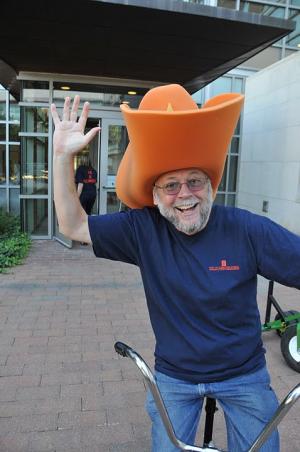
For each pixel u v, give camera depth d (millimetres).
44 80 7805
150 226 1657
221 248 1565
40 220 8266
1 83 8930
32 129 7977
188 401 1656
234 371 1588
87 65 7184
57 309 4660
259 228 1561
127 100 8391
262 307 4941
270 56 11062
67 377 3230
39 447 2494
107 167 8555
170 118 1362
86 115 1631
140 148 1478
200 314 1564
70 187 1659
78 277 5910
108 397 2986
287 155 8789
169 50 6246
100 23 5266
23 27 5414
